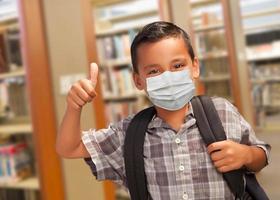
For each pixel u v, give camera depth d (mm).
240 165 908
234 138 954
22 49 2328
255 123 6047
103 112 2676
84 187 2541
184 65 950
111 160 1007
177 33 947
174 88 935
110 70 3811
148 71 938
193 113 970
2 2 2572
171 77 928
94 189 2602
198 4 4559
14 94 2725
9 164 2691
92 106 2578
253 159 938
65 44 2469
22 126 2674
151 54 920
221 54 4711
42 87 2334
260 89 6395
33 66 2303
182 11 3691
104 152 1004
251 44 6699
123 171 1000
